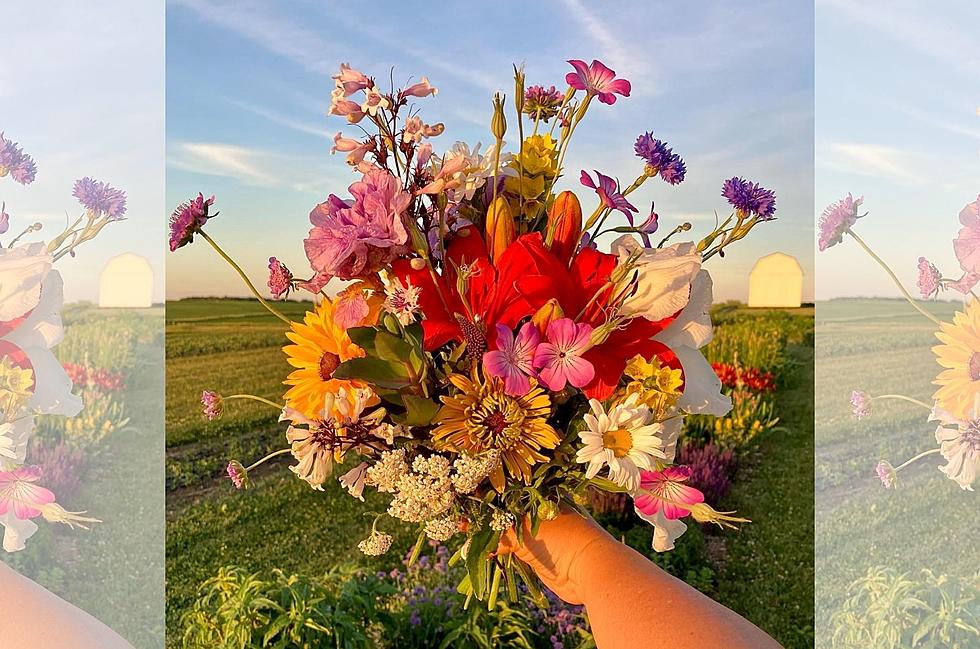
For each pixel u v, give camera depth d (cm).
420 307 59
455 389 60
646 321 61
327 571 265
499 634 215
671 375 57
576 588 62
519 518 62
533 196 68
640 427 55
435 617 225
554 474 61
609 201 65
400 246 59
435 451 60
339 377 57
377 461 59
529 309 58
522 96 64
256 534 271
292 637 195
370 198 59
